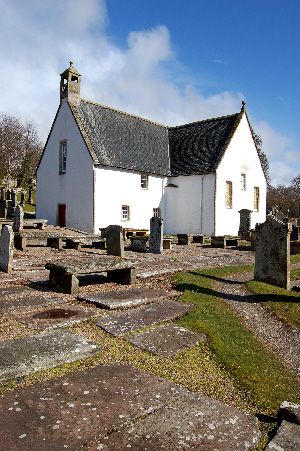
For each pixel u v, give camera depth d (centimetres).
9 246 1027
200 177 3078
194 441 310
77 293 814
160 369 462
